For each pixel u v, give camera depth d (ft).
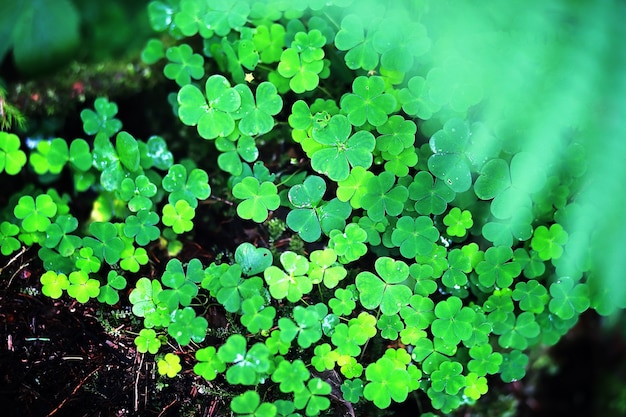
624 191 1.91
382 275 1.95
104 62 2.22
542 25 1.94
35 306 2.01
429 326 2.03
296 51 1.99
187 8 2.05
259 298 1.92
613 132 1.92
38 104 2.16
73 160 2.06
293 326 1.91
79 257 1.99
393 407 2.11
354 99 1.98
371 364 1.93
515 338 2.01
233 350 1.89
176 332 1.94
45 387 1.99
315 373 1.99
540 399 2.30
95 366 2.00
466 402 2.05
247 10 2.03
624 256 1.92
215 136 1.98
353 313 2.02
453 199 2.01
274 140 2.10
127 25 2.27
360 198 1.97
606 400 2.31
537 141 1.92
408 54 1.98
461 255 1.98
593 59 1.92
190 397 1.99
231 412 1.98
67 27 2.22
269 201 1.98
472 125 1.98
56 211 2.04
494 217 2.04
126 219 2.01
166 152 2.10
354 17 1.98
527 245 2.04
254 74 2.07
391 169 2.00
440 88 1.97
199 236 2.10
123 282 1.98
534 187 1.95
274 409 1.90
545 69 1.93
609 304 2.01
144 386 1.99
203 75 2.13
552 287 2.00
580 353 2.35
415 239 1.97
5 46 2.20
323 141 1.96
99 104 2.11
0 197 2.13
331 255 1.95
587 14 1.94
